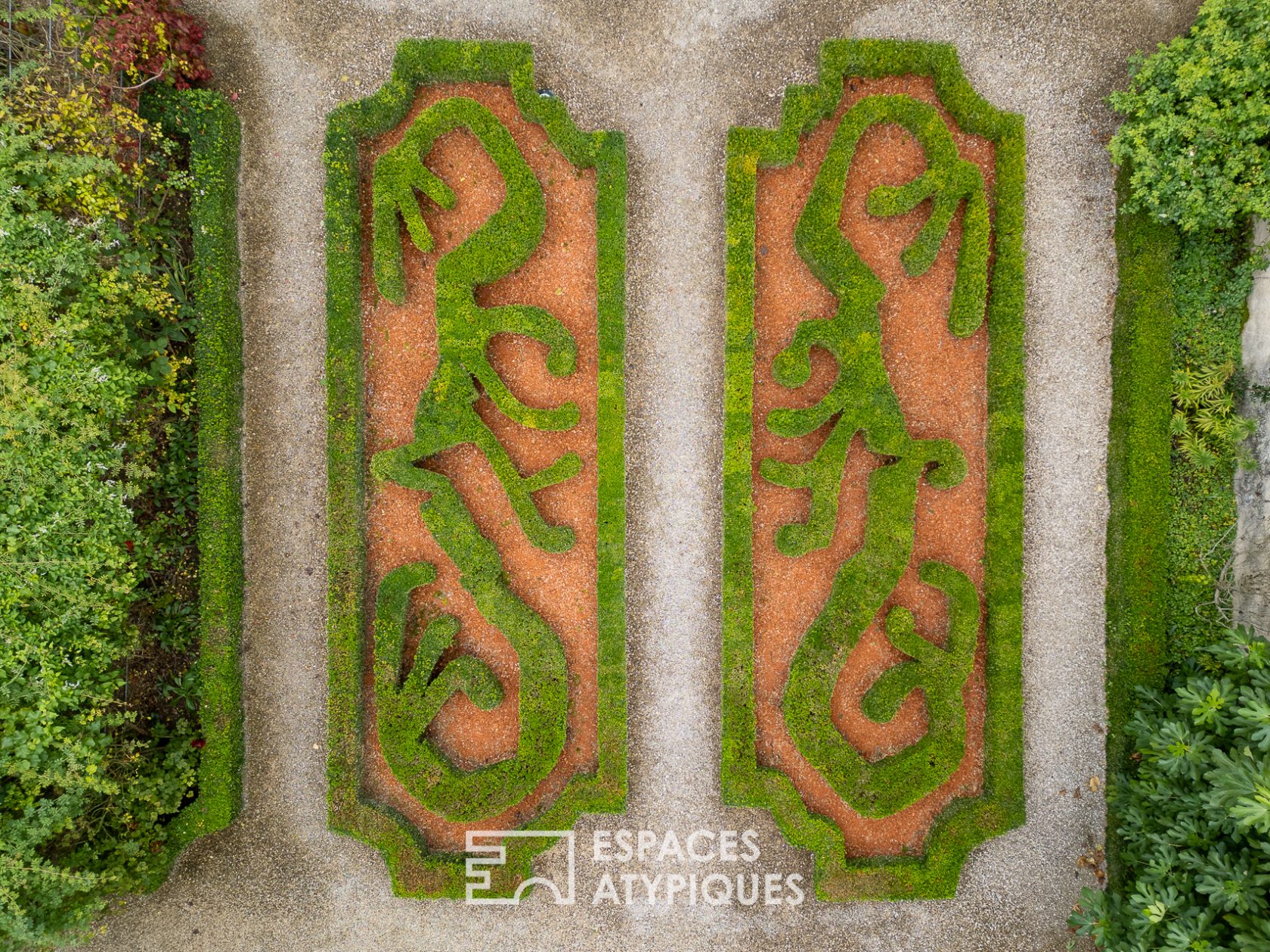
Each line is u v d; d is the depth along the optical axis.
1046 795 11.62
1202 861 8.38
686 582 11.73
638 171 11.54
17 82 9.70
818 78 11.42
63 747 9.39
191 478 11.39
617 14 11.43
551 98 11.13
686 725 11.73
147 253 10.62
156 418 10.98
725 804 11.45
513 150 11.14
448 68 11.06
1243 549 11.13
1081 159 11.50
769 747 11.66
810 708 11.30
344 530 11.30
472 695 11.37
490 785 11.37
